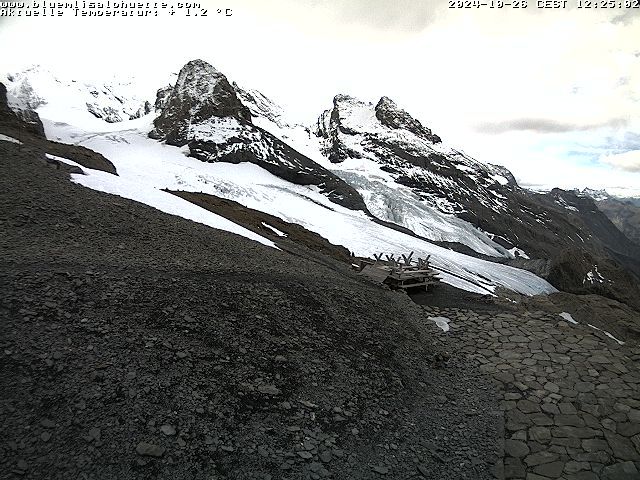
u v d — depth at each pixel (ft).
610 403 24.40
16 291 20.27
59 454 14.11
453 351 31.68
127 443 15.16
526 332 35.06
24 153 43.65
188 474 14.85
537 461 19.54
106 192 42.63
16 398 15.34
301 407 19.75
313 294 31.86
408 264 51.29
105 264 25.61
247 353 21.89
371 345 27.68
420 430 20.90
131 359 18.69
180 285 25.72
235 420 17.69
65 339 18.53
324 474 16.46
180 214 46.39
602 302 49.16
